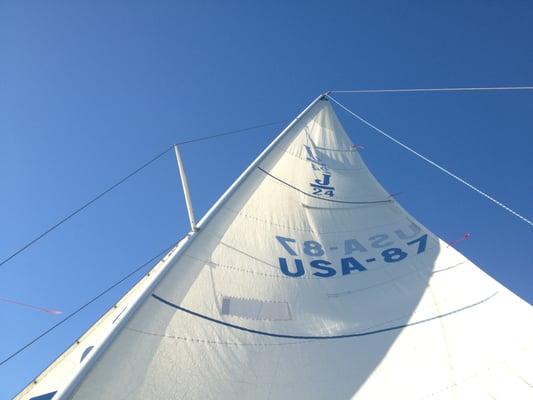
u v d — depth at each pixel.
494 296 6.07
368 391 4.64
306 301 6.08
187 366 4.48
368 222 8.98
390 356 5.14
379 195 10.20
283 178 9.17
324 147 11.49
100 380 3.97
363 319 5.88
